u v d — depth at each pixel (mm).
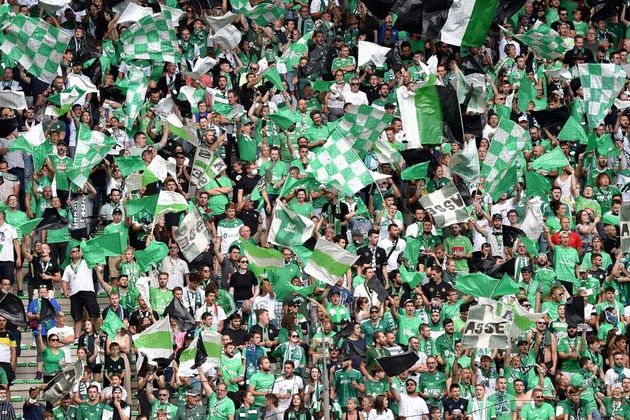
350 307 77875
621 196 90438
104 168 81875
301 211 83312
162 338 71438
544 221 87688
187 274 78625
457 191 79125
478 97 83438
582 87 91625
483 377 74750
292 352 74375
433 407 73125
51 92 88875
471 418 73125
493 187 84625
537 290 82312
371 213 86750
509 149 84375
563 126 91625
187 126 82625
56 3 88625
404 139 91000
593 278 83875
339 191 84438
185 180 84938
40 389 71438
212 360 70938
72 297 76062
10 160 83500
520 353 76188
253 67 93000
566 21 102500
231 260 79500
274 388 71875
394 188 87375
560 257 84188
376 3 72812
